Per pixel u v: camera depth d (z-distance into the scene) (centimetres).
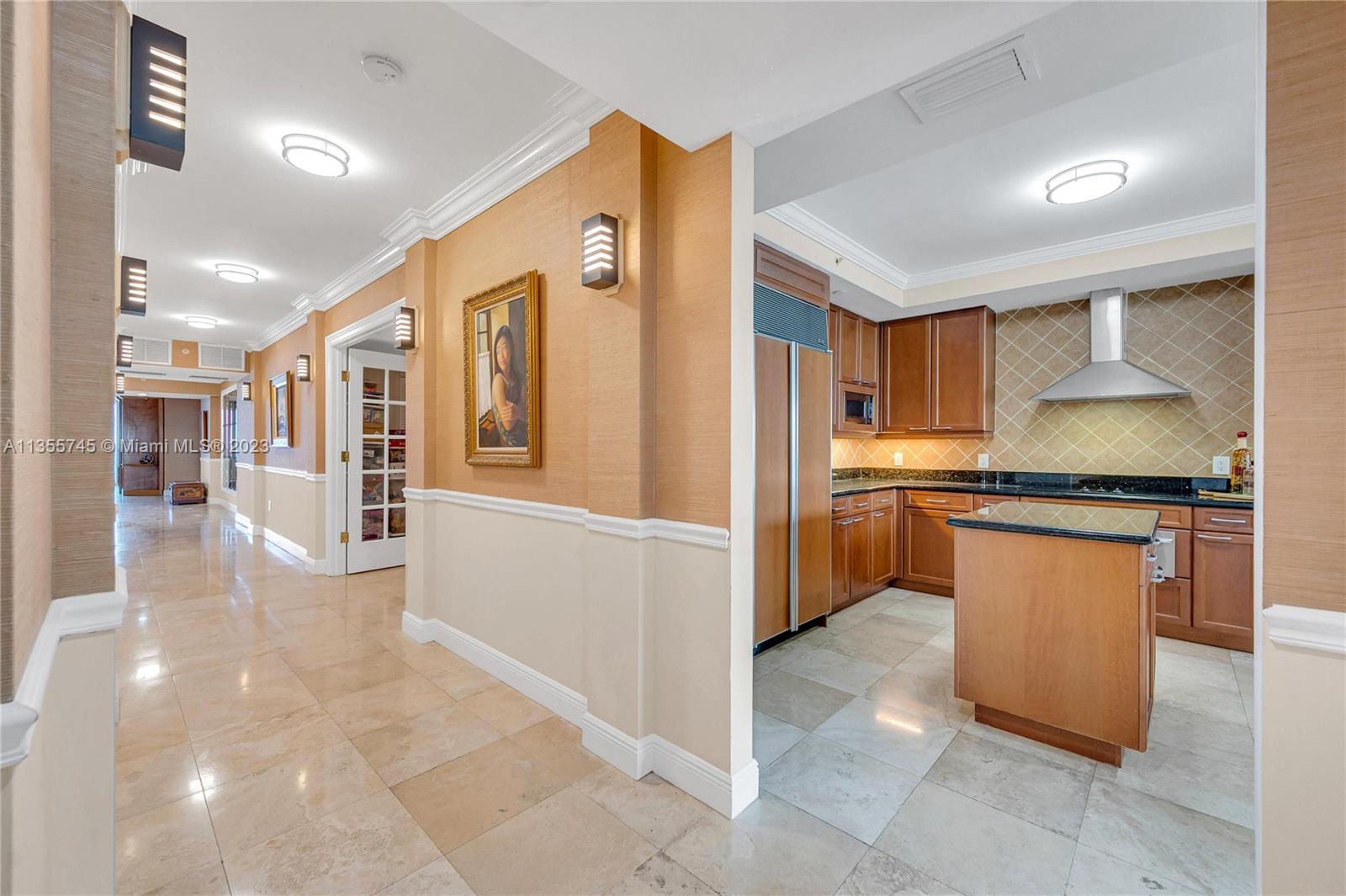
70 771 97
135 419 1220
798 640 343
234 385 892
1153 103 223
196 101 217
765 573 315
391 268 397
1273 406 105
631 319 202
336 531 495
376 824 174
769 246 319
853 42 140
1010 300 435
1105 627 205
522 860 159
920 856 161
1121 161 267
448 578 323
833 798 188
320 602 414
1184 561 343
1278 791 105
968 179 288
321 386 507
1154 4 133
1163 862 158
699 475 190
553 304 249
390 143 247
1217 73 205
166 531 740
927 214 330
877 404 496
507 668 274
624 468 204
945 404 463
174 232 353
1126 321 408
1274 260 104
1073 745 216
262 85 207
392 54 190
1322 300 100
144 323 616
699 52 145
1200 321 382
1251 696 265
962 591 238
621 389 206
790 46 142
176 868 155
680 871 155
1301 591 102
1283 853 104
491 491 289
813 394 354
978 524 229
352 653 316
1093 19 138
